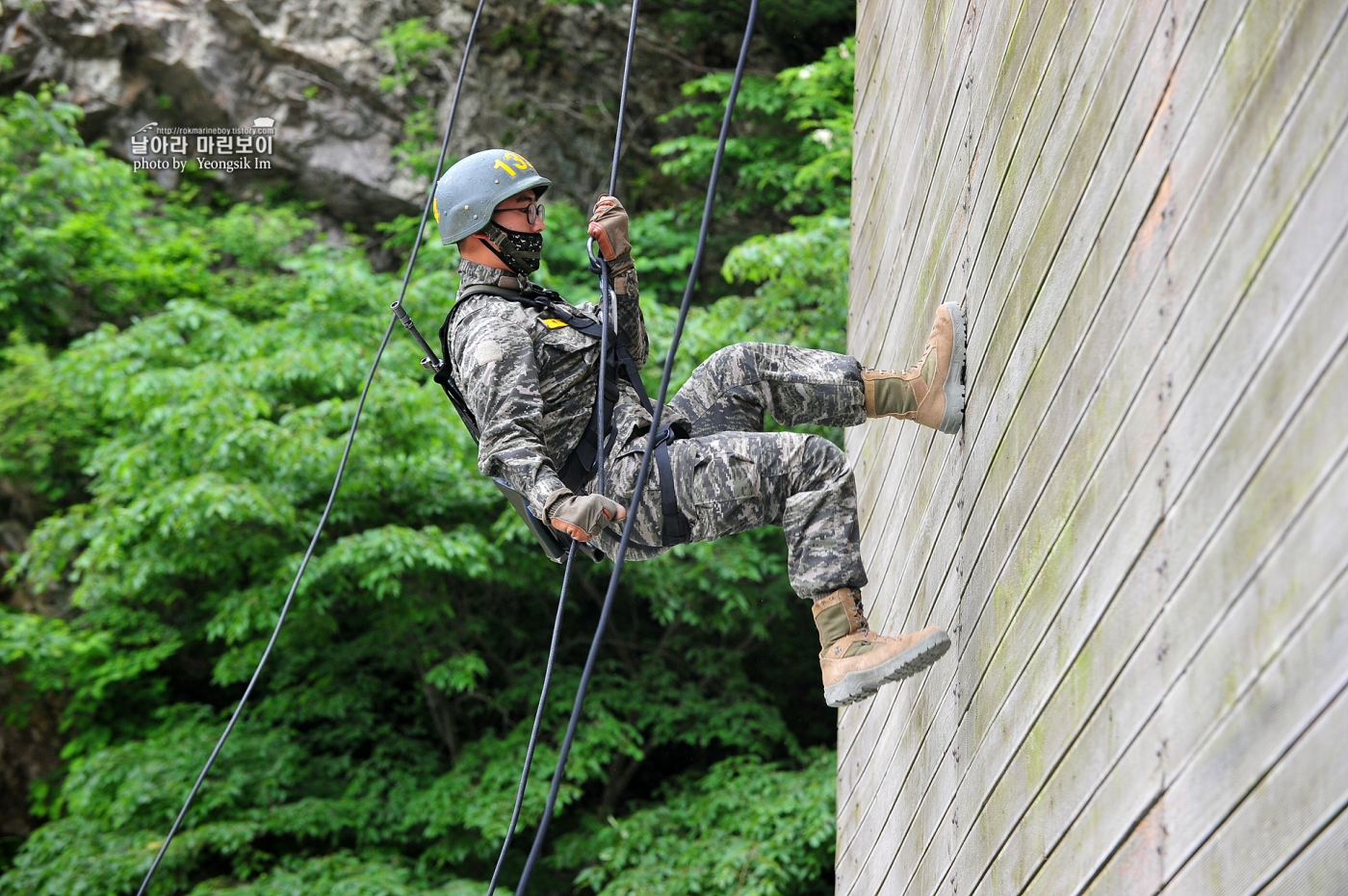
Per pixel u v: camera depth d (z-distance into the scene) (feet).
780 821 40.32
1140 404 8.15
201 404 38.06
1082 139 9.66
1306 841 5.80
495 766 44.14
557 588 49.80
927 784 13.65
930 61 15.81
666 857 42.06
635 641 52.70
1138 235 8.41
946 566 13.30
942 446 13.87
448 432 40.60
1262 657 6.31
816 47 63.57
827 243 43.14
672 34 62.85
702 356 42.45
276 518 38.88
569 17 61.57
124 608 46.98
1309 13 6.34
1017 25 11.71
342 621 50.01
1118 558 8.31
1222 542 6.84
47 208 50.83
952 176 14.07
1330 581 5.75
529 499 10.64
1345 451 5.73
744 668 53.26
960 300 13.21
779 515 11.25
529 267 12.23
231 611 41.81
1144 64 8.52
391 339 43.37
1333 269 5.96
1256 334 6.66
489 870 47.42
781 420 12.69
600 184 61.72
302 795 45.37
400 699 52.44
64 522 41.34
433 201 12.16
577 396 11.71
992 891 10.72
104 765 42.37
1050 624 9.62
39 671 46.11
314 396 43.88
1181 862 7.06
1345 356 5.78
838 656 10.72
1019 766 10.14
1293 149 6.41
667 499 11.09
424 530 40.68
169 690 51.11
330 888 39.17
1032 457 10.32
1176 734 7.25
